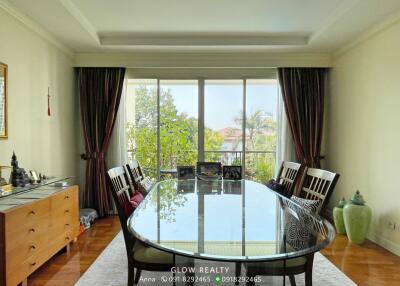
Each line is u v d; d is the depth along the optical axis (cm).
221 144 507
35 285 252
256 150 507
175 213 229
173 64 474
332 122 472
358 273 278
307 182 284
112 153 481
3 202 251
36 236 257
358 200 356
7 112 297
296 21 368
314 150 473
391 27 329
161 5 324
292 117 471
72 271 278
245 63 473
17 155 316
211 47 438
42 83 372
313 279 264
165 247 164
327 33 379
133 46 434
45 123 379
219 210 238
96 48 443
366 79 377
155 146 505
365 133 379
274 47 438
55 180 338
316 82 474
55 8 307
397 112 321
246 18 360
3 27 293
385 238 341
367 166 375
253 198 281
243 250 162
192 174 404
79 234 383
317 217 217
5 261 214
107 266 289
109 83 474
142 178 374
